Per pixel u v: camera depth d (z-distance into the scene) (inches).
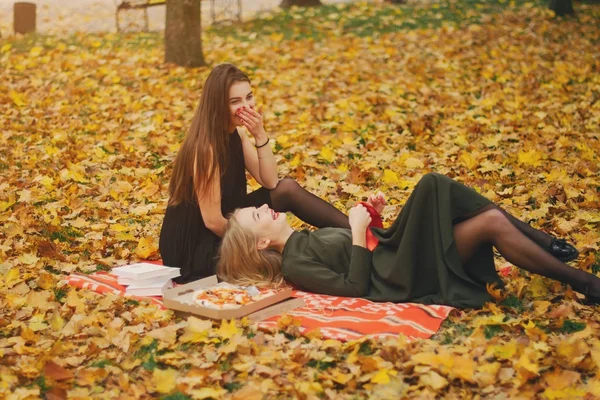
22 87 400.8
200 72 435.2
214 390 129.9
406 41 510.9
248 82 185.8
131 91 394.3
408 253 165.2
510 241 161.6
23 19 585.6
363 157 288.5
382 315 158.2
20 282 181.5
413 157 284.5
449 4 642.8
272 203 194.5
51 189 257.4
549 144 294.2
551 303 165.5
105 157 294.0
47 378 134.3
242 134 196.2
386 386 128.4
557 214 221.9
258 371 134.9
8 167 283.7
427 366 133.0
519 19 569.6
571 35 518.3
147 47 511.8
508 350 138.2
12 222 221.9
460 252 165.8
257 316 159.8
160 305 170.1
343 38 531.8
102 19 679.1
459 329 153.2
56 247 205.3
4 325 159.9
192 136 181.9
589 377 132.9
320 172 274.5
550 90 380.8
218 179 181.6
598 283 161.2
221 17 686.5
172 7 444.1
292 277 175.6
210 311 157.8
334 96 373.7
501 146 295.9
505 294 166.9
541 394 125.7
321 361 139.3
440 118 338.3
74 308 167.3
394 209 231.8
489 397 126.4
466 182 255.8
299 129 324.2
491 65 435.2
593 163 263.6
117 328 156.1
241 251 176.6
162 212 240.2
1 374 136.0
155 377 133.0
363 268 170.4
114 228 222.5
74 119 346.9
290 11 658.8
